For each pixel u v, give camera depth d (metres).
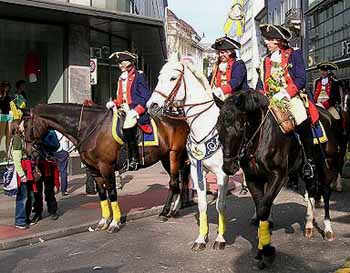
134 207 10.62
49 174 9.49
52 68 15.91
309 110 7.02
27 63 15.27
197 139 7.26
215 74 7.64
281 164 6.35
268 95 6.66
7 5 12.62
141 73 8.88
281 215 9.55
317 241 7.73
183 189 10.80
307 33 32.06
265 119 6.30
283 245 7.54
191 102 7.25
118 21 15.26
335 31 26.19
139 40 20.00
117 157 8.68
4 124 14.10
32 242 8.27
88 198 11.89
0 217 9.80
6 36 14.70
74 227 8.89
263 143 6.27
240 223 9.09
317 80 11.19
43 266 6.94
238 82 7.32
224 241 7.45
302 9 33.75
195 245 7.43
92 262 7.04
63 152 11.91
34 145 8.70
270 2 48.53
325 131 7.93
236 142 5.88
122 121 8.55
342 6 25.02
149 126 9.15
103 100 17.97
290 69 6.80
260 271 6.40
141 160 9.11
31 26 15.14
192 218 9.81
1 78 14.62
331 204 10.38
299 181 13.19
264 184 6.70
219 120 6.01
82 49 16.12
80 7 13.84
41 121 8.65
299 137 6.76
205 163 7.29
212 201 11.55
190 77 7.27
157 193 12.45
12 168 8.79
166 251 7.46
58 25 15.71
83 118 8.68
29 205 8.98
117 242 8.09
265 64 6.95
